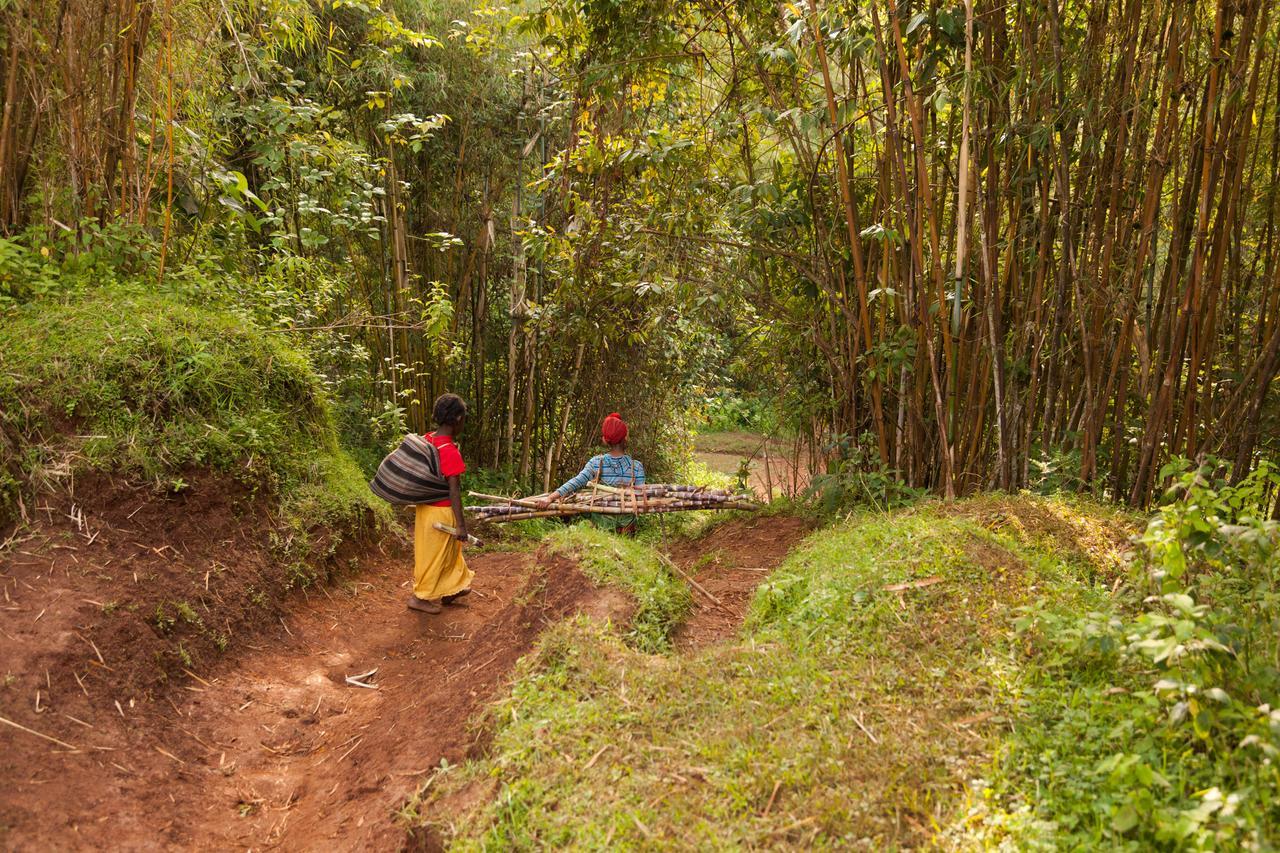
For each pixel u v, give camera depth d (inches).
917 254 199.8
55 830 111.2
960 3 191.9
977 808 93.0
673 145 247.3
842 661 127.8
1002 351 195.8
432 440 210.1
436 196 350.6
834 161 239.0
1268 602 114.0
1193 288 176.4
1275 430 190.1
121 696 140.8
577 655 135.8
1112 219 187.9
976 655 124.2
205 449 191.0
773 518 252.5
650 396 375.9
